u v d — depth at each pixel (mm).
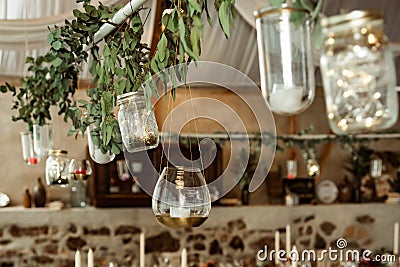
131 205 6480
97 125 3049
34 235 6355
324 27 1611
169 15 2041
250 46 5605
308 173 6965
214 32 5270
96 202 6410
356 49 1594
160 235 6648
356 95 1605
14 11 4586
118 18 2844
